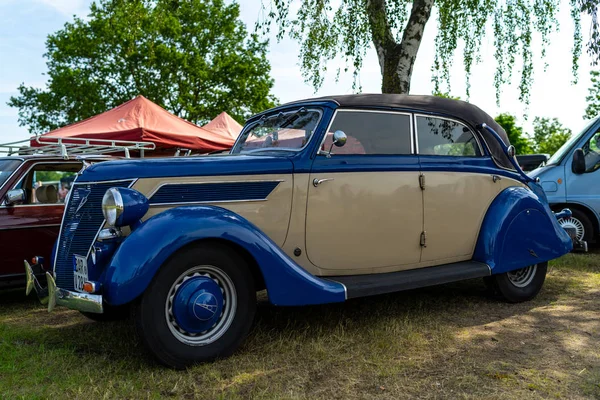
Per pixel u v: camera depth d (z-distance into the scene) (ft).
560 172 25.07
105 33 78.89
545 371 9.87
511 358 10.61
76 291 10.60
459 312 14.30
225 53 88.48
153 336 9.72
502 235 14.58
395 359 10.66
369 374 9.87
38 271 12.77
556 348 11.19
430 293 16.57
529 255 15.08
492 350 11.12
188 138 30.81
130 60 78.79
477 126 15.17
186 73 83.61
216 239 10.49
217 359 10.48
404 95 14.17
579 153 24.39
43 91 84.94
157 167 10.82
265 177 11.65
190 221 10.02
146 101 31.78
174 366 10.00
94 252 10.28
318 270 12.44
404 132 13.76
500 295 15.19
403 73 26.25
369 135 13.24
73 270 11.07
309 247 12.25
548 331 12.46
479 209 14.82
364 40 25.91
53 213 17.75
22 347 11.70
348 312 14.24
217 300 10.36
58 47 83.15
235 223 10.48
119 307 13.37
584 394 8.84
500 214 14.75
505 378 9.52
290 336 12.07
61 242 11.60
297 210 12.01
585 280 18.33
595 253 24.29
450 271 13.53
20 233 17.04
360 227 12.79
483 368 10.05
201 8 86.12
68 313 15.61
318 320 13.47
